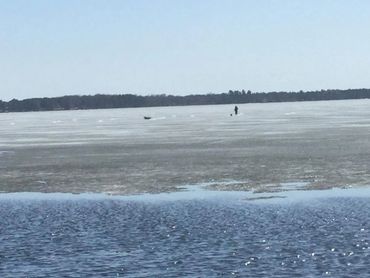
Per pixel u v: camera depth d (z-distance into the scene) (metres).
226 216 31.78
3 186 44.09
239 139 76.25
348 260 22.89
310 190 38.78
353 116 148.00
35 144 79.75
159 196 38.31
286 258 23.44
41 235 28.58
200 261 23.39
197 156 57.62
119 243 26.61
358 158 52.44
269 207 33.88
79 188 42.12
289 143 68.44
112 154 62.09
